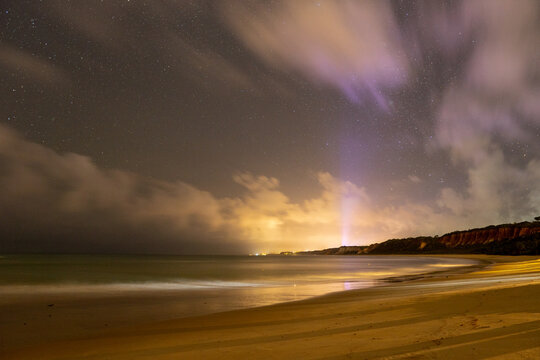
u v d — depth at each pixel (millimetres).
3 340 11609
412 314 10914
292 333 9422
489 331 7656
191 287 31562
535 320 8305
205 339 9508
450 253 196750
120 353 8625
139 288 30859
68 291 28172
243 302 20203
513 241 146875
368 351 6863
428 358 6094
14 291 28469
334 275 49875
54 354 9312
